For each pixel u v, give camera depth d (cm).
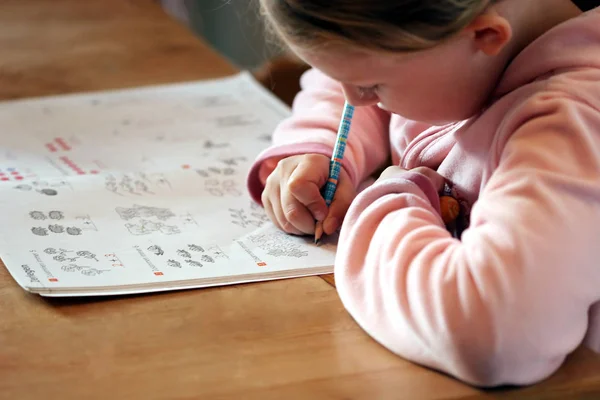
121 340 59
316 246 75
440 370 56
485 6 57
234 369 56
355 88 62
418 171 69
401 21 53
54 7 160
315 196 76
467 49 59
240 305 64
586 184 55
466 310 53
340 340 60
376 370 56
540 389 55
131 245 74
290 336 60
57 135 103
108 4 163
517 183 56
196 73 129
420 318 55
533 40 66
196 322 62
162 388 53
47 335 60
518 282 52
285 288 67
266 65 125
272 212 79
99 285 66
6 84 121
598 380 56
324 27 54
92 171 92
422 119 64
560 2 67
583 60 61
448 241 58
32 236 74
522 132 59
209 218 81
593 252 55
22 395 53
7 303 64
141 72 128
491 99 67
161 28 150
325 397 53
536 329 53
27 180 88
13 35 143
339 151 80
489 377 54
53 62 131
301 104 94
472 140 67
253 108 114
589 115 58
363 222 64
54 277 67
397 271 58
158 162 95
